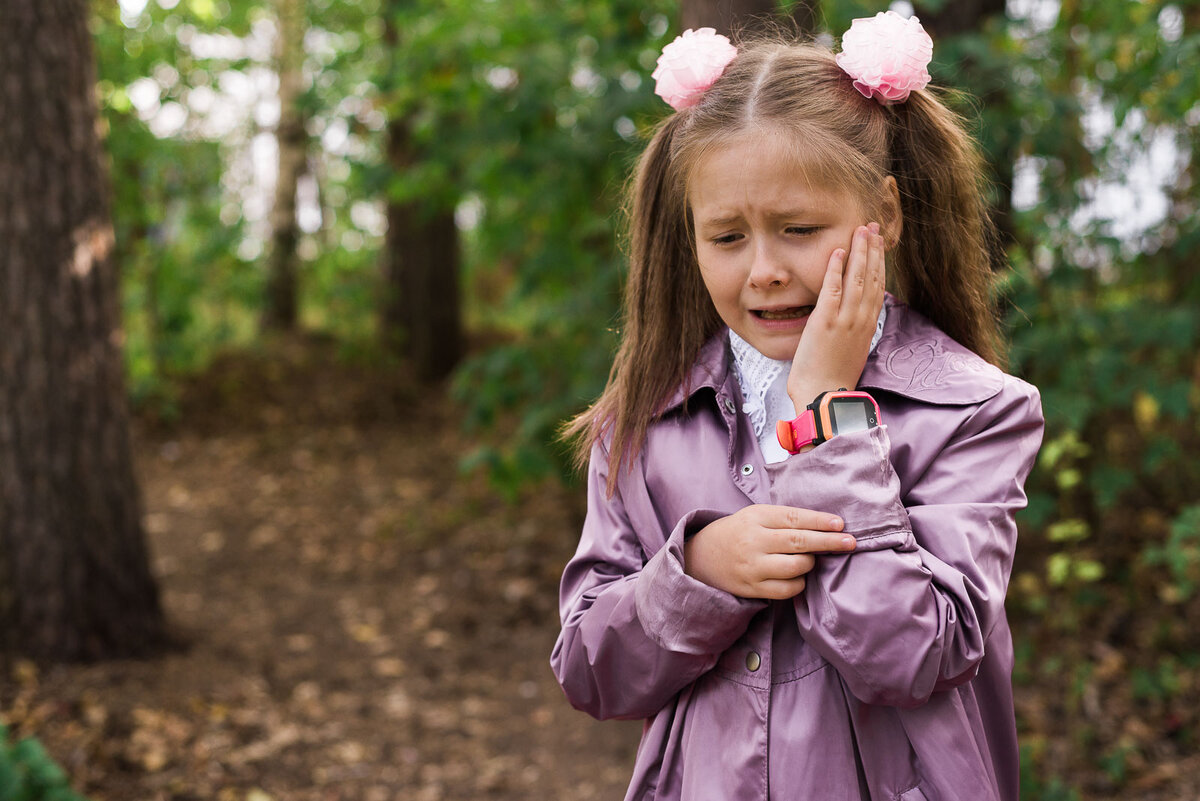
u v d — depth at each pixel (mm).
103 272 3641
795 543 1013
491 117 4293
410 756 3340
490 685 3900
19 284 3477
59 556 3580
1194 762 2801
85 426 3611
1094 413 3543
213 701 3520
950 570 1000
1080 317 3107
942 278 1242
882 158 1128
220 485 6516
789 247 1078
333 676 3908
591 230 4305
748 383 1216
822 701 1084
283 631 4344
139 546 3809
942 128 1227
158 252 7980
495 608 4617
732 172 1065
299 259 10805
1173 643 3365
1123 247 3363
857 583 991
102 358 3650
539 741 3471
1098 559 3824
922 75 1127
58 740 3119
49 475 3555
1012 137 3102
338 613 4594
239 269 9344
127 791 2939
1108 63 3371
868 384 1127
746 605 1056
